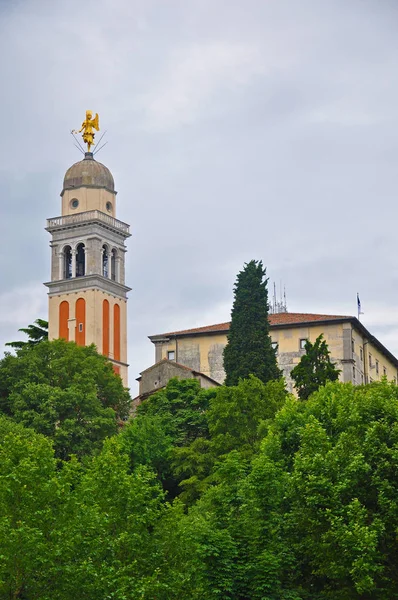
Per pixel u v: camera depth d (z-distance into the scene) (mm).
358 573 72562
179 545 71688
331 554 74875
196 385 129375
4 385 129125
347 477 77438
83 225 183375
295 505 78750
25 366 130375
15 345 171750
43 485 68375
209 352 161750
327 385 94062
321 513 75812
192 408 126875
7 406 128500
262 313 137375
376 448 78750
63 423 121062
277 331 159625
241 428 114500
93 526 68125
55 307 182125
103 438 123125
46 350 135750
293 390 156375
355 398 88312
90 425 122812
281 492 79250
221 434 114125
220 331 161250
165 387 132250
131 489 72250
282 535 78625
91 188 186500
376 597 75750
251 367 134000
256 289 138000
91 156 191625
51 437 119938
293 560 76312
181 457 115438
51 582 65500
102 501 71688
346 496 77438
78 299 180625
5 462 69375
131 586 66750
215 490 81875
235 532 76438
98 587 65438
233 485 79688
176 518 72688
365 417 83375
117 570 67750
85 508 69000
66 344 138250
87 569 65125
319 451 80438
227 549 73938
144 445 116250
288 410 89625
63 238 185000
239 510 78562
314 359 129000
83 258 184625
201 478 112938
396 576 76312
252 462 83062
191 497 109375
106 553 68625
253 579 73375
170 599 69500
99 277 180250
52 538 66312
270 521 77562
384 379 89875
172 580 69688
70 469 72375
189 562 71750
